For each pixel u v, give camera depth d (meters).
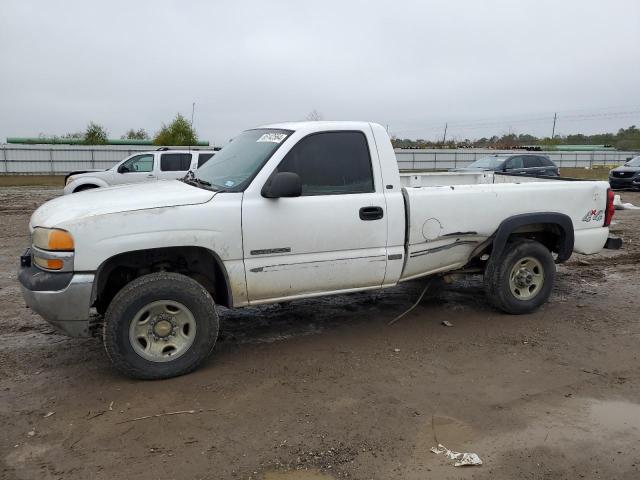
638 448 3.31
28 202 18.23
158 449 3.25
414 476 3.02
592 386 4.12
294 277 4.54
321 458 3.18
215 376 4.25
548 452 3.26
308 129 4.61
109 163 39.97
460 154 45.62
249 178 4.41
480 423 3.57
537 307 5.78
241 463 3.12
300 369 4.38
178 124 51.53
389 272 4.92
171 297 4.14
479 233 5.32
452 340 5.03
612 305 6.09
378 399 3.88
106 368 4.41
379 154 4.84
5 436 3.39
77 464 3.11
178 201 4.16
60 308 3.92
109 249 3.94
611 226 11.98
